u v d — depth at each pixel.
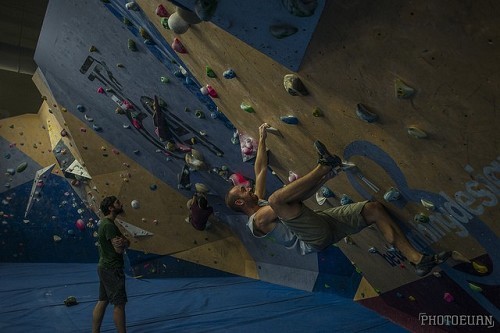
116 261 3.29
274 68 1.90
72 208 8.94
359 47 1.42
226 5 1.54
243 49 1.94
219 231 7.34
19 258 8.73
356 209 2.41
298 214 2.24
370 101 1.64
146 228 7.04
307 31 1.49
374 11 1.26
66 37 3.98
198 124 3.94
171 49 2.79
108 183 6.81
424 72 1.34
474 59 1.19
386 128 1.73
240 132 3.33
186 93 3.44
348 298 5.27
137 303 5.18
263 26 1.57
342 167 2.25
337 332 3.90
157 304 5.12
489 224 1.85
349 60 1.51
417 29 1.22
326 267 5.64
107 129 5.98
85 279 6.77
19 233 8.74
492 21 1.06
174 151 5.15
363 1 1.25
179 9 1.75
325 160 1.96
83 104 5.67
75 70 4.67
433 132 1.56
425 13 1.16
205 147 4.43
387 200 2.19
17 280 6.64
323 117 2.02
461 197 1.82
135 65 3.60
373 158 2.04
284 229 2.51
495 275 2.25
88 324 4.05
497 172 1.52
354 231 2.47
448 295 3.01
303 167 2.93
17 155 8.77
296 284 6.23
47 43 4.48
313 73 1.72
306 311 4.71
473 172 1.62
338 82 1.67
